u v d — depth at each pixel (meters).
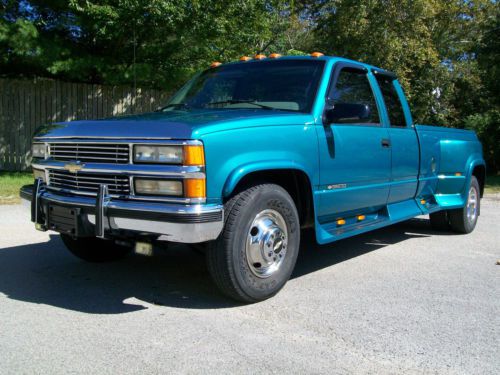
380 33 17.44
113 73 12.02
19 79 12.77
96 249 5.23
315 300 4.25
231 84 5.21
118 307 4.02
